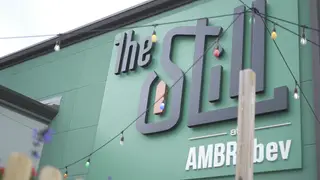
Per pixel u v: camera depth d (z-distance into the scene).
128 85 11.23
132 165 10.01
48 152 12.02
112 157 10.53
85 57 13.03
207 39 10.05
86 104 12.11
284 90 8.21
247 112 4.54
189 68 10.08
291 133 7.93
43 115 12.40
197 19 9.84
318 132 7.53
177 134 9.55
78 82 12.74
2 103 11.48
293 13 8.87
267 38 9.01
